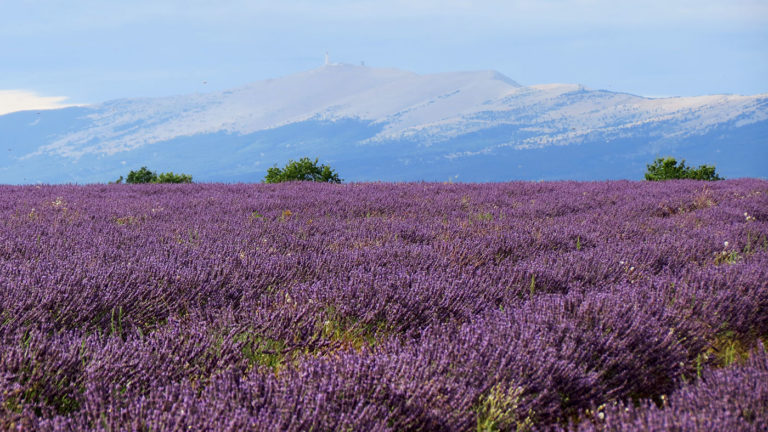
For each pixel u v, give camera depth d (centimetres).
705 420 204
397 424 217
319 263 468
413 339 302
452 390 233
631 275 467
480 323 320
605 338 296
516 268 452
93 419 204
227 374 238
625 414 220
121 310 332
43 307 313
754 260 500
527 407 232
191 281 385
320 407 209
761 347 287
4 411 201
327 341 309
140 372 242
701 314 353
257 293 388
